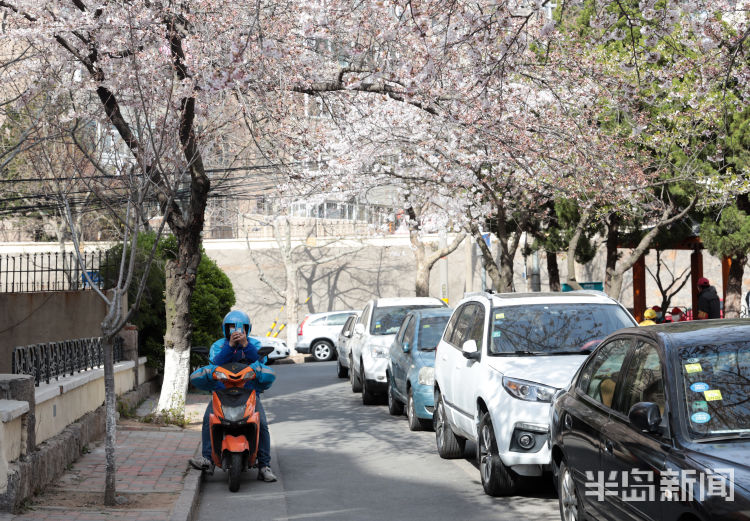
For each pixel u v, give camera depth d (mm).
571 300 9891
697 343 5523
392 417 15508
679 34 15117
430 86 13211
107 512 7621
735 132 18391
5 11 13672
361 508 8516
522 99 16078
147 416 14172
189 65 12617
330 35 13664
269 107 14773
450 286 38750
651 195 18766
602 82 15883
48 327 16938
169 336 14797
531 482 9016
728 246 19891
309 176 20062
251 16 13273
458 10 10781
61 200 10930
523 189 20406
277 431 14289
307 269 38875
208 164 19234
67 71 13883
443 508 8391
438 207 23531
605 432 5844
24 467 7750
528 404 8242
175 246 19547
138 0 12547
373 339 17453
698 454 4738
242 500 9008
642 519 5168
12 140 16141
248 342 9797
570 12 17219
